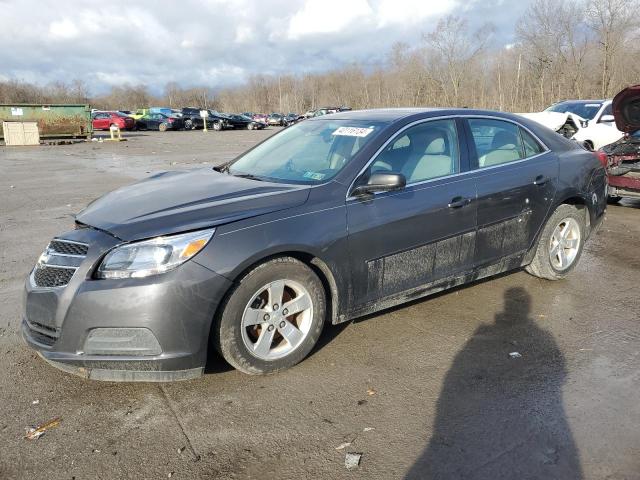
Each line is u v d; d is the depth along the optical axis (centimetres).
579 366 350
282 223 329
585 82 4466
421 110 433
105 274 299
